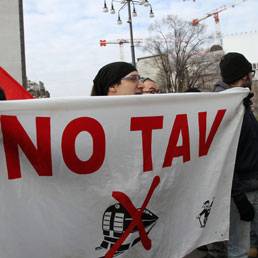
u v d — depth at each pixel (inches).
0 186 82.6
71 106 88.8
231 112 116.2
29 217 85.0
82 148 90.5
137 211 97.5
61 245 88.4
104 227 93.0
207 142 111.8
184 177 107.1
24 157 84.8
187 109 107.2
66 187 89.1
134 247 97.5
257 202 132.6
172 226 105.0
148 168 99.3
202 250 191.0
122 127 95.4
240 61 135.6
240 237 130.6
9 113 83.4
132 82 126.6
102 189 93.0
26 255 85.0
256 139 129.2
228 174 117.0
